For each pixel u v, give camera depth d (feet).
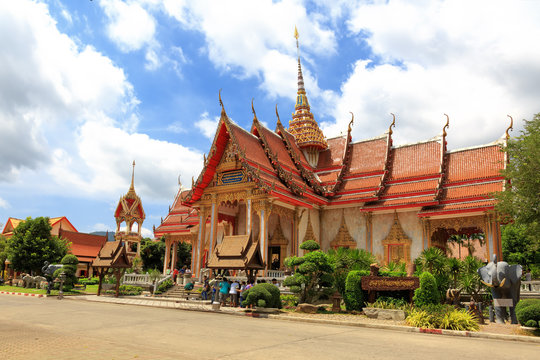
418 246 103.30
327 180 123.24
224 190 105.40
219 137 105.91
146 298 88.28
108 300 81.82
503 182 97.30
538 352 32.45
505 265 53.88
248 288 67.92
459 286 69.36
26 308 62.03
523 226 92.58
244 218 120.67
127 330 38.78
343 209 116.88
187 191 156.15
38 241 147.23
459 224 98.73
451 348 33.09
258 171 99.04
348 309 63.26
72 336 34.60
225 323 46.91
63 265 108.68
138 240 205.46
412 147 118.42
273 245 112.98
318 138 130.21
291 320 54.90
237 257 69.31
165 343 31.42
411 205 102.78
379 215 110.73
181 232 144.36
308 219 114.52
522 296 69.77
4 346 29.50
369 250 109.60
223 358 25.93
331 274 68.90
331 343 33.60
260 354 27.58
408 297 63.26
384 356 28.07
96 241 230.89
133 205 207.92
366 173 119.34
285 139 122.42
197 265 116.47
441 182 104.88
